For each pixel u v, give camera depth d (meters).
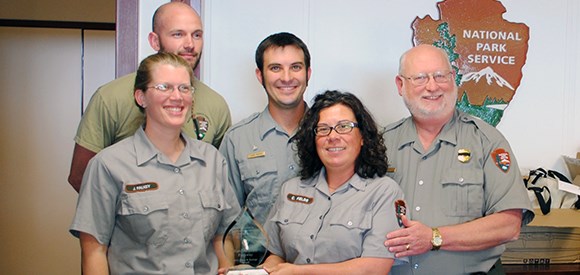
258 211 2.63
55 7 4.71
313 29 3.41
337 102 2.27
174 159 2.20
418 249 2.27
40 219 4.72
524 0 3.56
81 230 2.09
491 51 3.53
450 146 2.53
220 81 3.36
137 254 2.10
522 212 2.48
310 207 2.27
